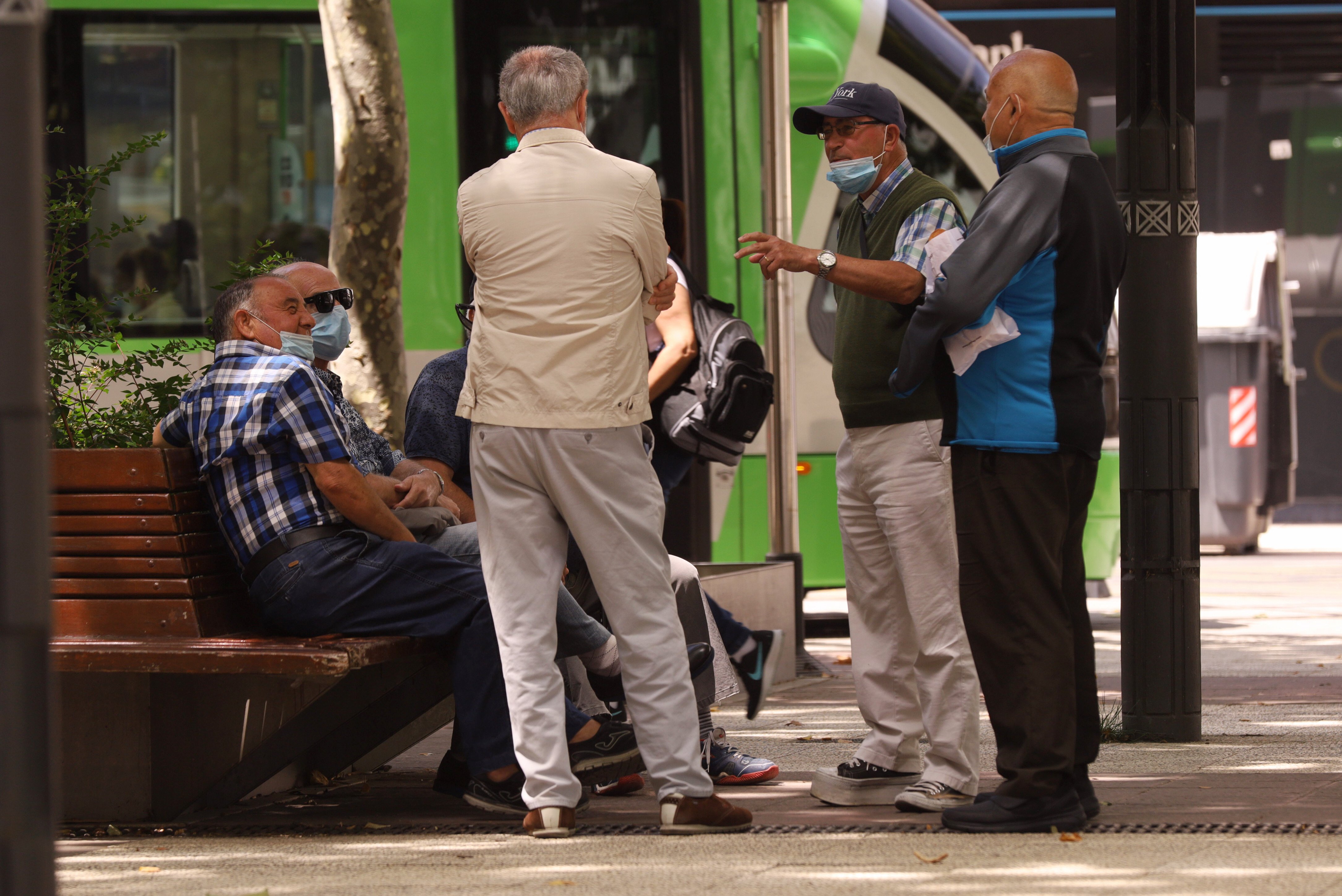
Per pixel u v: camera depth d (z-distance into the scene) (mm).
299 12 34844
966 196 39562
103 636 17094
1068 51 75062
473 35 35688
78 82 34719
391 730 19859
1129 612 23078
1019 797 15820
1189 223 23328
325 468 16969
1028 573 15586
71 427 20266
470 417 16016
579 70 16281
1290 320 65938
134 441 20000
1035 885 13578
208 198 34875
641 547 15883
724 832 16125
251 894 13609
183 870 14977
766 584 29828
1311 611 44938
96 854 15867
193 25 34844
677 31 35969
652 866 14617
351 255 28703
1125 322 23375
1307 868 14164
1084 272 15523
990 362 15586
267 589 17016
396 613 16891
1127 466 23219
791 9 39000
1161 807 17359
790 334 33375
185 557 17000
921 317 15312
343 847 15961
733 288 36344
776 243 16406
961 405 15688
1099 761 20953
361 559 16969
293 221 34938
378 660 16219
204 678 17719
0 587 7566
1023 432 15453
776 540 33500
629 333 15828
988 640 15750
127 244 34750
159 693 17719
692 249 36094
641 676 15977
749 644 18875
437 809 18375
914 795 17312
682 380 21906
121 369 21109
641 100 36031
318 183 34969
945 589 17234
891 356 17250
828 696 28703
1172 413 23031
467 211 16078
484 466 15977
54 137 34656
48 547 7695
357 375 28781
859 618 18297
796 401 39031
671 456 22328
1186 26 23297
